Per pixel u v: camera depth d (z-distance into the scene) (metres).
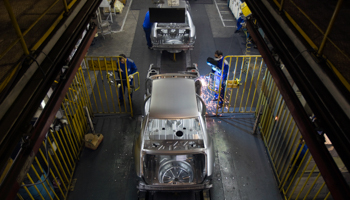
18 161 2.26
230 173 5.58
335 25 2.91
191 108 5.34
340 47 2.54
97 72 8.52
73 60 3.71
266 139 6.11
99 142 6.13
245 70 8.65
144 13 12.47
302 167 4.30
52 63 2.84
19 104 2.27
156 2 8.48
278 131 5.35
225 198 5.12
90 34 4.52
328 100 2.19
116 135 6.45
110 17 11.59
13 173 2.17
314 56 2.50
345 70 2.24
